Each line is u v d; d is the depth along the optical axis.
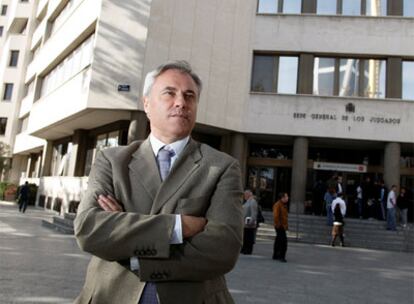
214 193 1.77
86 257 8.48
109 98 17.52
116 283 1.63
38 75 27.92
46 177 25.56
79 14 21.03
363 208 19.36
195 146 1.93
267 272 8.32
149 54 17.66
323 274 8.59
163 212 1.71
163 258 1.57
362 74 20.81
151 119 1.98
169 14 18.17
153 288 1.61
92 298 1.66
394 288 7.52
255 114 20.69
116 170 1.81
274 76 21.25
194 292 1.62
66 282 6.05
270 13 21.45
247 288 6.59
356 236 16.42
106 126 21.22
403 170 21.36
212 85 19.09
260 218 12.30
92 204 1.72
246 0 20.94
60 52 23.38
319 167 21.41
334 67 21.03
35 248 9.21
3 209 21.34
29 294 5.21
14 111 39.53
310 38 21.08
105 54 17.84
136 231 1.58
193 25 18.69
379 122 20.06
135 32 17.78
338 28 21.02
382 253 14.15
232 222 1.71
